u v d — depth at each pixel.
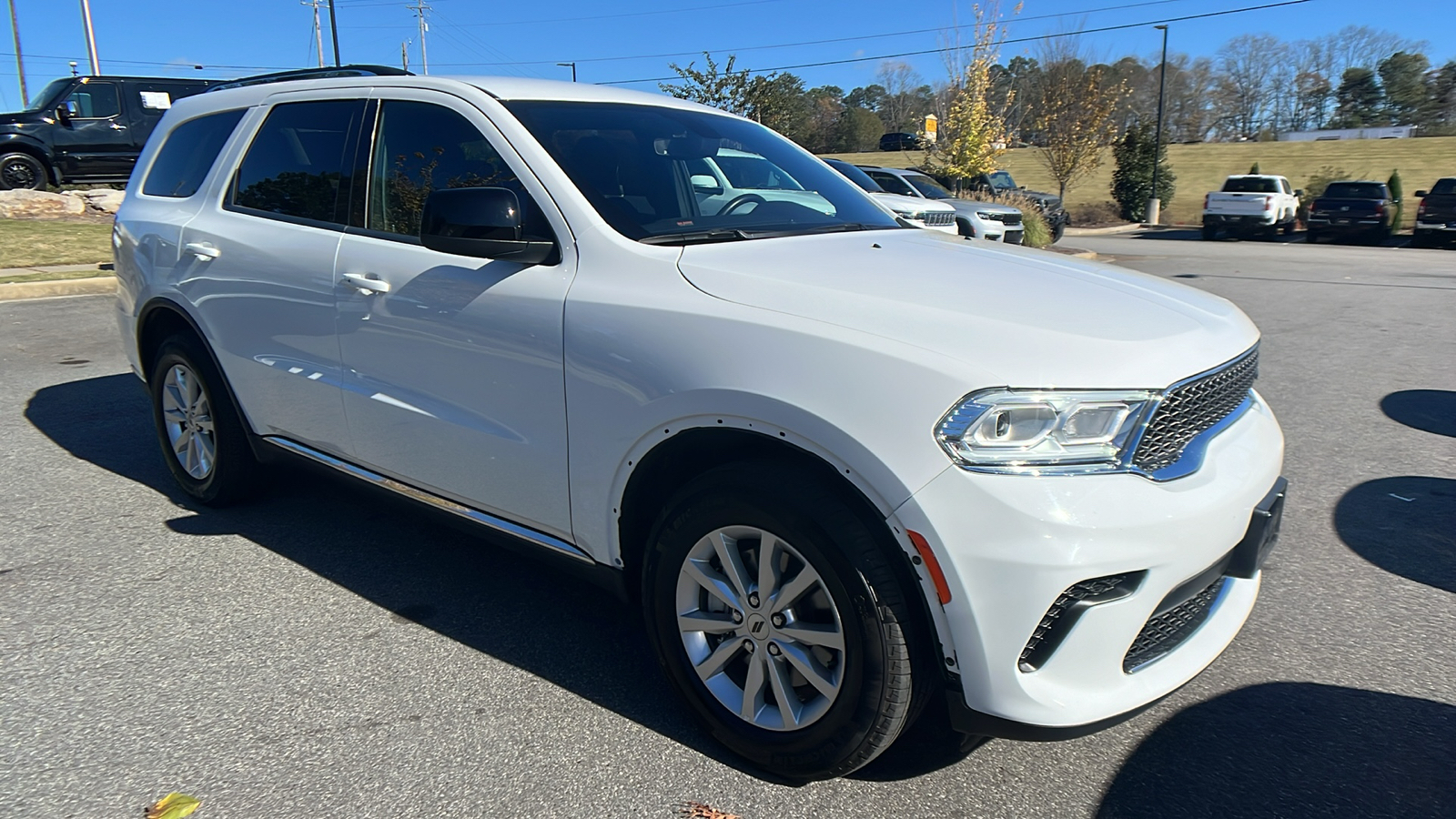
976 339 2.21
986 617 2.10
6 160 16.55
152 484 4.78
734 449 2.51
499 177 3.03
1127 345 2.24
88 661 3.07
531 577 3.76
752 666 2.50
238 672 3.01
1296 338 9.47
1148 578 2.15
